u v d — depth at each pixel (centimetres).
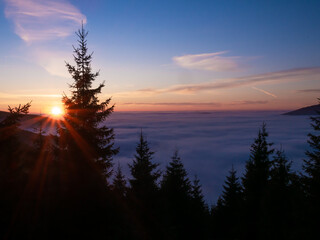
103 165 1419
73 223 877
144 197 1861
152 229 1359
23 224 782
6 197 812
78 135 1382
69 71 1455
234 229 2067
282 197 1739
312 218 1240
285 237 1518
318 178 1259
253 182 2073
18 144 943
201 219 2317
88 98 1440
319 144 1284
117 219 1064
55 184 1025
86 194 1063
